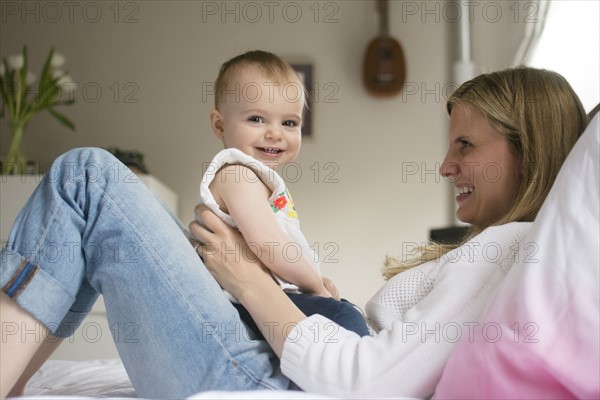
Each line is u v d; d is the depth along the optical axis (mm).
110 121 4301
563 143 1229
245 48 4332
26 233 1048
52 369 1645
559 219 936
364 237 4219
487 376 872
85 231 1072
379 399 905
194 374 1087
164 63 4328
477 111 1300
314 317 1085
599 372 835
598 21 2842
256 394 816
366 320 1319
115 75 4328
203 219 1226
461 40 4207
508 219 1201
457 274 1079
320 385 1025
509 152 1275
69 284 1056
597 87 2848
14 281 1023
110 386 1422
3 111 4051
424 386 1001
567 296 881
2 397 1013
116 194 1085
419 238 4207
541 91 1257
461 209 1350
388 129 4270
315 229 4227
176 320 1081
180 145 4277
